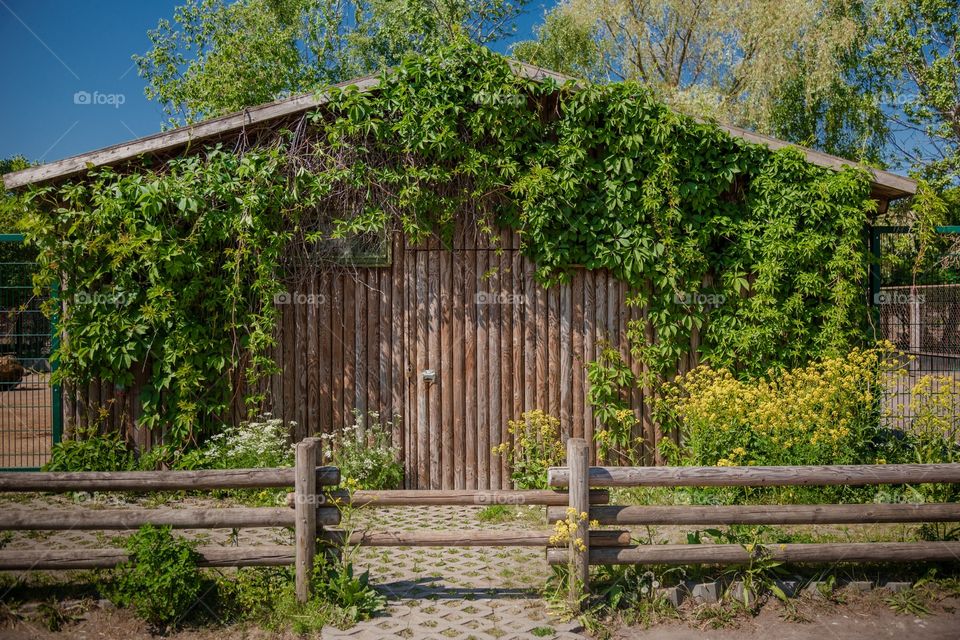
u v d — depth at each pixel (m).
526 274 7.25
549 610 4.14
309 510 4.18
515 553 5.29
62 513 4.20
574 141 7.05
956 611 4.21
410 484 7.15
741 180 7.37
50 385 6.87
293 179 6.97
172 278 6.83
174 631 3.93
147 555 3.98
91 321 6.81
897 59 16.70
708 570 4.51
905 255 7.75
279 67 19.56
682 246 7.09
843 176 7.09
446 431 7.17
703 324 7.30
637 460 7.23
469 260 7.21
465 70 7.04
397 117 7.09
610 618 4.08
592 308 7.26
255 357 6.90
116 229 6.74
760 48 15.48
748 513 4.34
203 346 6.88
